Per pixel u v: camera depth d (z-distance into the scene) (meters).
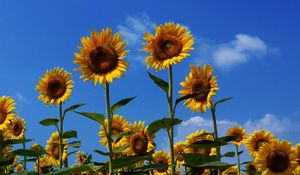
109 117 7.99
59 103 12.93
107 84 8.40
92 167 7.61
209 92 11.43
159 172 13.99
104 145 13.38
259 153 12.09
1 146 11.38
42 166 14.84
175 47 9.75
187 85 11.93
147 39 10.00
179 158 13.41
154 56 9.84
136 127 13.20
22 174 10.09
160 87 8.83
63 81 13.27
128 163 7.79
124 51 8.92
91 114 7.71
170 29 9.96
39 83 13.37
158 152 14.10
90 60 8.88
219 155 10.41
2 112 12.16
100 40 8.98
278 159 11.85
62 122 12.29
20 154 11.03
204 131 13.02
